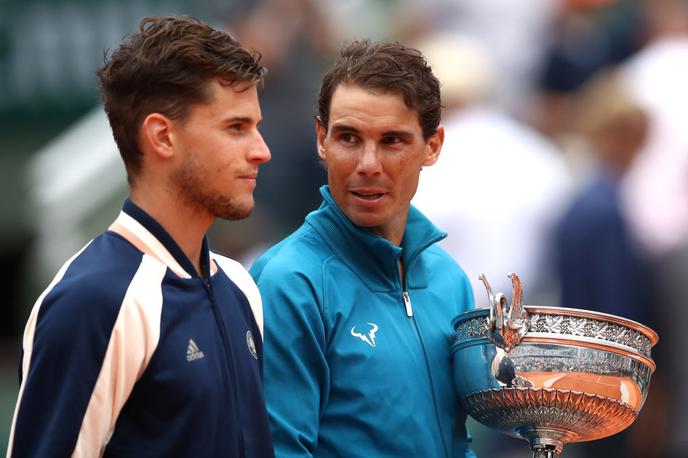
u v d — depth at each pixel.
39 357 12.50
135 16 38.28
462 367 15.27
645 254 27.47
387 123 14.97
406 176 15.20
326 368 14.87
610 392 14.87
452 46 31.75
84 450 12.43
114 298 12.61
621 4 37.06
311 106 32.50
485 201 28.02
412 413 15.07
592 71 36.44
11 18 38.66
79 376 12.43
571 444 27.00
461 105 29.28
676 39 34.78
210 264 13.50
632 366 14.97
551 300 27.89
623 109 27.94
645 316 27.27
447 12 37.16
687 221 28.02
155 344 12.65
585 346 14.80
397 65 15.04
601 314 14.85
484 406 15.20
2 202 37.62
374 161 14.99
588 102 35.53
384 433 14.89
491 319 14.87
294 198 31.95
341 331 15.05
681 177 28.34
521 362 14.84
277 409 14.69
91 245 13.11
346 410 14.89
